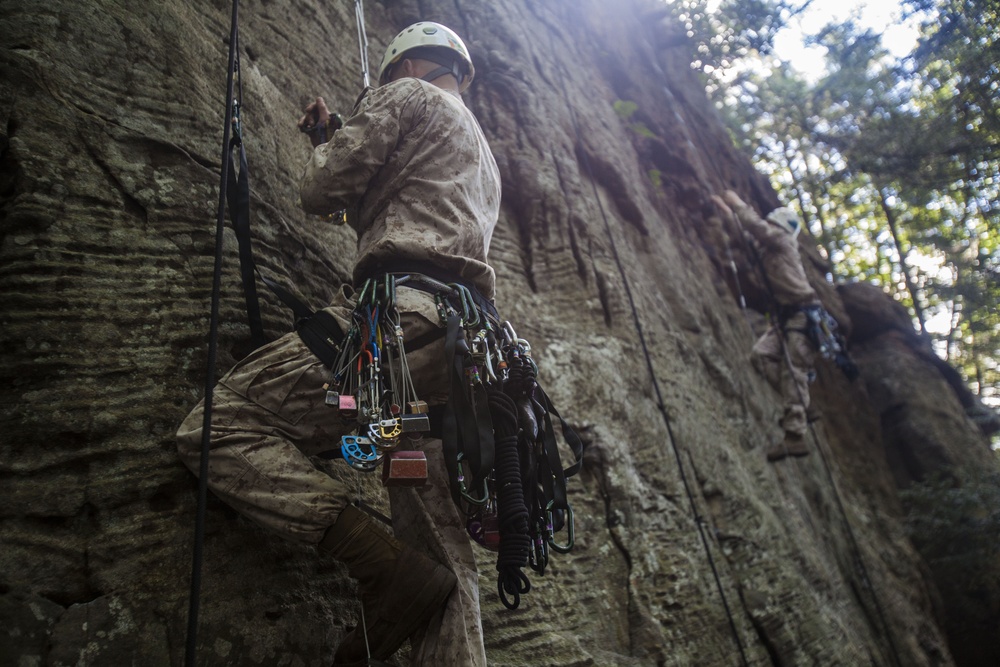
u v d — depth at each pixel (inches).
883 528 381.7
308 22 165.8
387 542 80.9
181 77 111.7
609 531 167.9
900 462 442.0
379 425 78.2
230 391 83.0
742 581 198.4
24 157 89.5
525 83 230.7
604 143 268.5
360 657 82.4
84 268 90.1
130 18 108.1
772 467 280.1
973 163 418.6
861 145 450.3
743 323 337.4
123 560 81.3
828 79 464.4
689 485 200.5
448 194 90.7
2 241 86.6
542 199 210.8
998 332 809.5
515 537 79.4
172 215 100.7
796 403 270.2
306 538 79.9
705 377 253.6
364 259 87.7
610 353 197.2
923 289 714.8
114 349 88.8
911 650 308.3
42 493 79.5
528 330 183.8
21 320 83.9
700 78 470.3
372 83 179.6
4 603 74.1
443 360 85.4
